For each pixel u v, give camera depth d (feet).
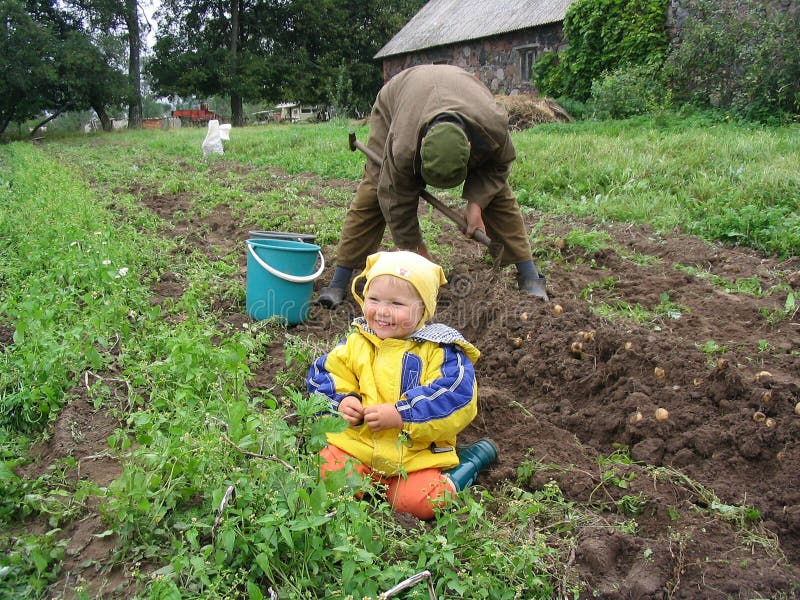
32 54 101.45
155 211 28.63
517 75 74.08
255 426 8.13
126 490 7.79
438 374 9.50
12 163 55.62
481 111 12.71
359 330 9.95
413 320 9.62
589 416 11.28
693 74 49.39
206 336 12.20
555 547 8.23
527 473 9.73
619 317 14.92
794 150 30.48
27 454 10.18
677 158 30.12
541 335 13.24
